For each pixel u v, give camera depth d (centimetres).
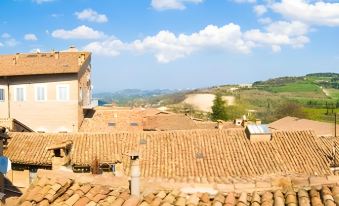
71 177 1048
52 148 2308
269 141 3388
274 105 13212
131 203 920
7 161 1530
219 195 927
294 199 877
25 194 1006
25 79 5034
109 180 1027
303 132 3478
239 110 11262
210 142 3425
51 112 5022
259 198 905
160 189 974
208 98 15262
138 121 5522
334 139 3650
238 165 3109
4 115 5050
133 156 973
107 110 5575
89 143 3372
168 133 3547
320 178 928
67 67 5025
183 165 3136
